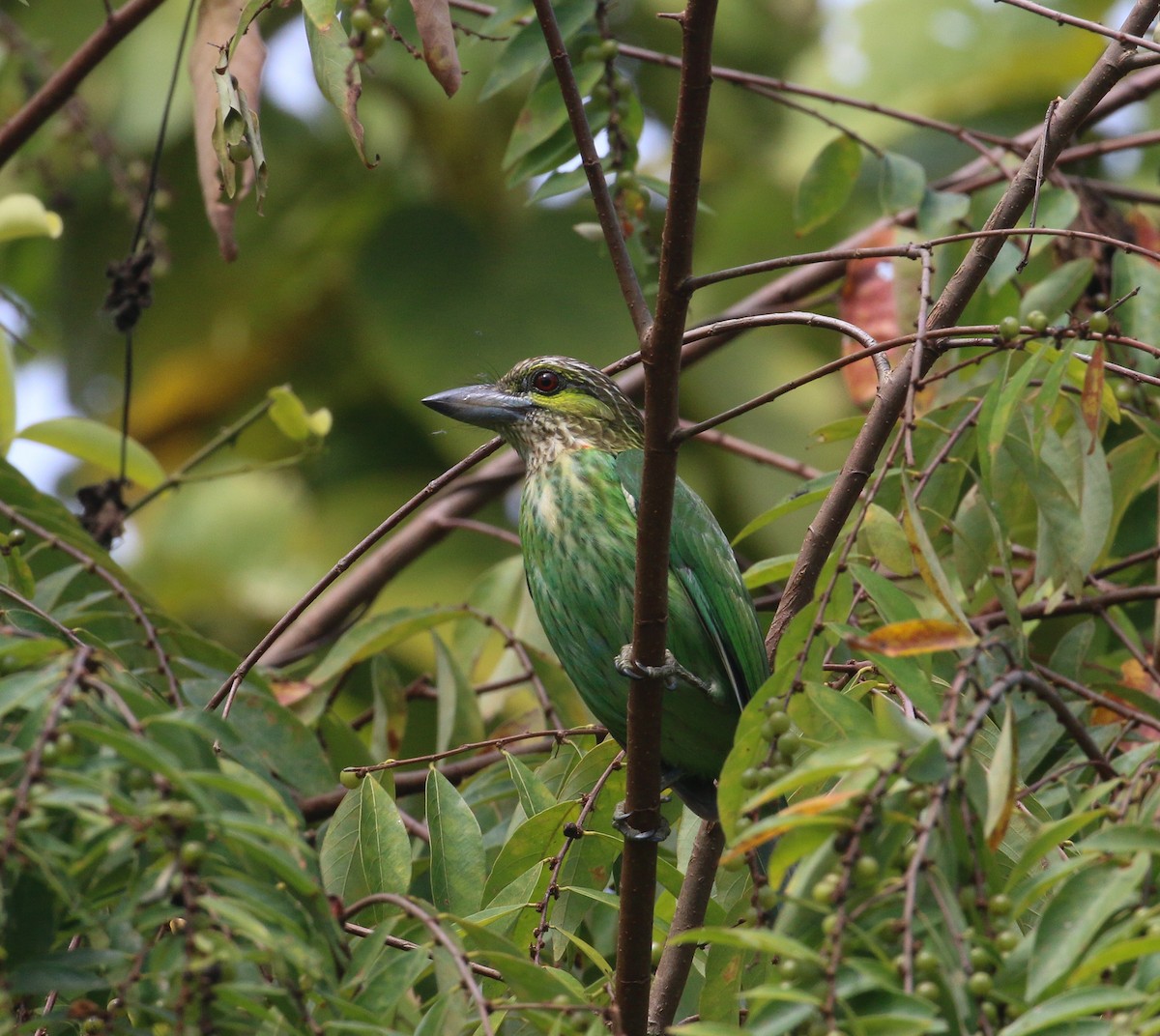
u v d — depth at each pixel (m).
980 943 5.14
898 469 7.74
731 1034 4.83
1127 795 5.84
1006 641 8.58
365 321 15.95
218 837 5.36
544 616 10.05
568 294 15.88
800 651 6.29
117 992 5.46
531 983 5.86
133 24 11.56
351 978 5.82
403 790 10.63
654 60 11.04
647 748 7.36
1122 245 7.00
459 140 15.99
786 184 15.91
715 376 15.48
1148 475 9.91
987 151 11.38
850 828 5.12
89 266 16.23
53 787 4.97
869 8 16.45
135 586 9.45
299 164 16.14
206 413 16.62
